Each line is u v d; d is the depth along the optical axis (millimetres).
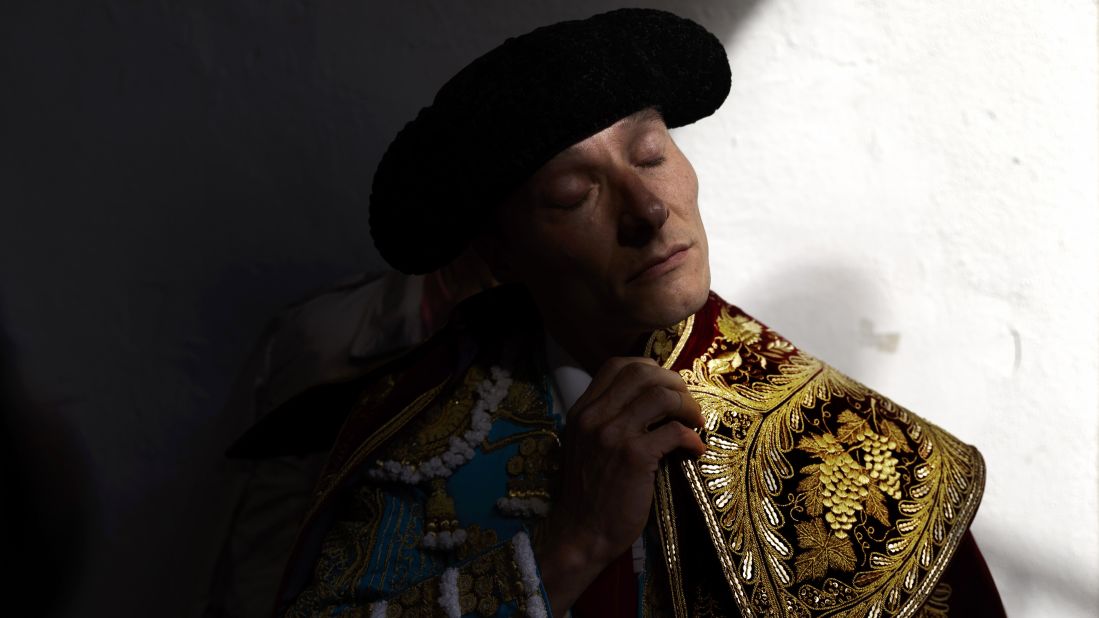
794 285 1550
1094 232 1428
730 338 948
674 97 826
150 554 1810
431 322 1413
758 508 839
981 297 1485
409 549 936
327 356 1473
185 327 1764
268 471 1511
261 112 1682
